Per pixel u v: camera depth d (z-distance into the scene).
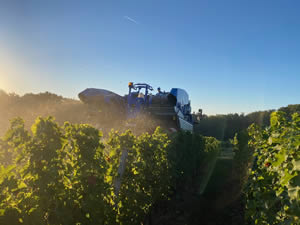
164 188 6.71
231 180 10.80
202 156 11.99
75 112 15.30
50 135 2.84
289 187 2.63
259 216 4.02
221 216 6.81
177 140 8.61
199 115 17.98
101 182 3.23
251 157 8.95
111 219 3.67
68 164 2.94
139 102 11.83
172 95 11.57
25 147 2.75
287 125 4.23
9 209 2.31
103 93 12.37
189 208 7.19
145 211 5.26
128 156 4.49
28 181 2.69
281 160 3.35
